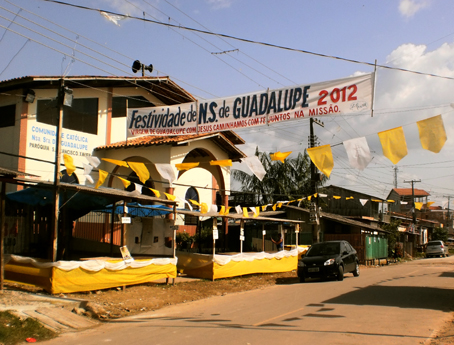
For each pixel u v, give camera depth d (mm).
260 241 23656
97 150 19000
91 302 9078
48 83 16406
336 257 15219
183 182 22625
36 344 6426
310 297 10781
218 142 20406
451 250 57625
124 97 20500
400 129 8273
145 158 18875
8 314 7391
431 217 72500
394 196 67812
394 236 34531
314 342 6039
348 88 9086
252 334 6656
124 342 6406
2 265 9688
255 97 10125
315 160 9469
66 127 17797
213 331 6965
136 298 10391
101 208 15578
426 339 6227
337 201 37125
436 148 7910
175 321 7969
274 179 33375
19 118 16203
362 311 8539
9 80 15977
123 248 11602
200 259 14961
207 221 25578
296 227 20266
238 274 15695
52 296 9430
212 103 10820
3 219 9773
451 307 9109
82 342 6496
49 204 13625
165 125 11758
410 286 12922
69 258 14930
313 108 9344
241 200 34281
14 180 9812
